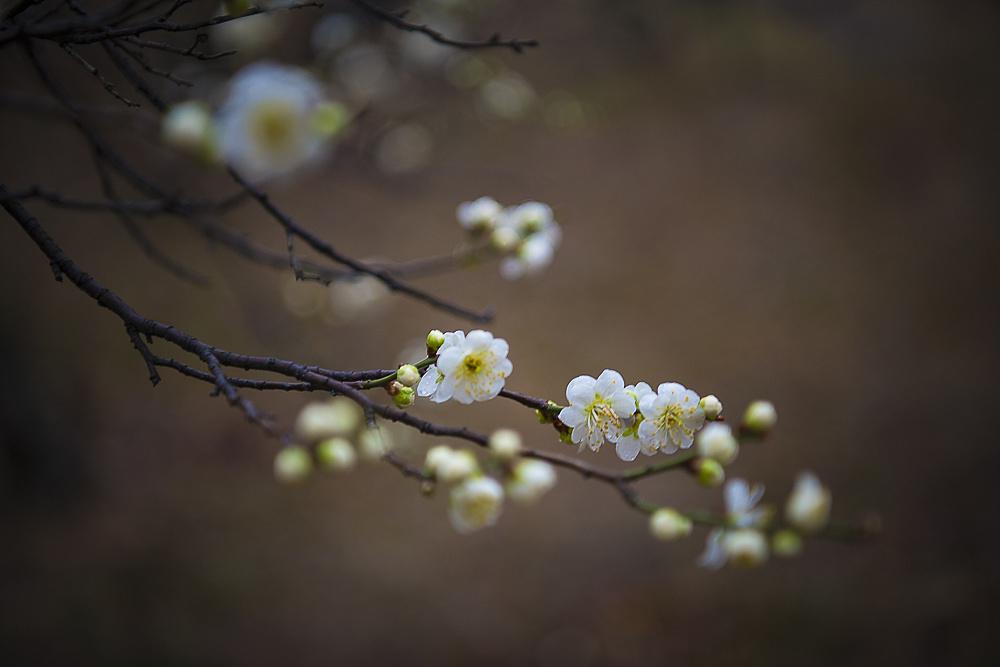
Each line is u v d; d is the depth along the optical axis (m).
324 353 2.00
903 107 3.33
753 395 2.43
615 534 2.04
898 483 2.16
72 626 1.71
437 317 2.43
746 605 1.89
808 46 3.55
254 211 2.43
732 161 3.03
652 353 2.50
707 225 2.85
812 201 2.99
